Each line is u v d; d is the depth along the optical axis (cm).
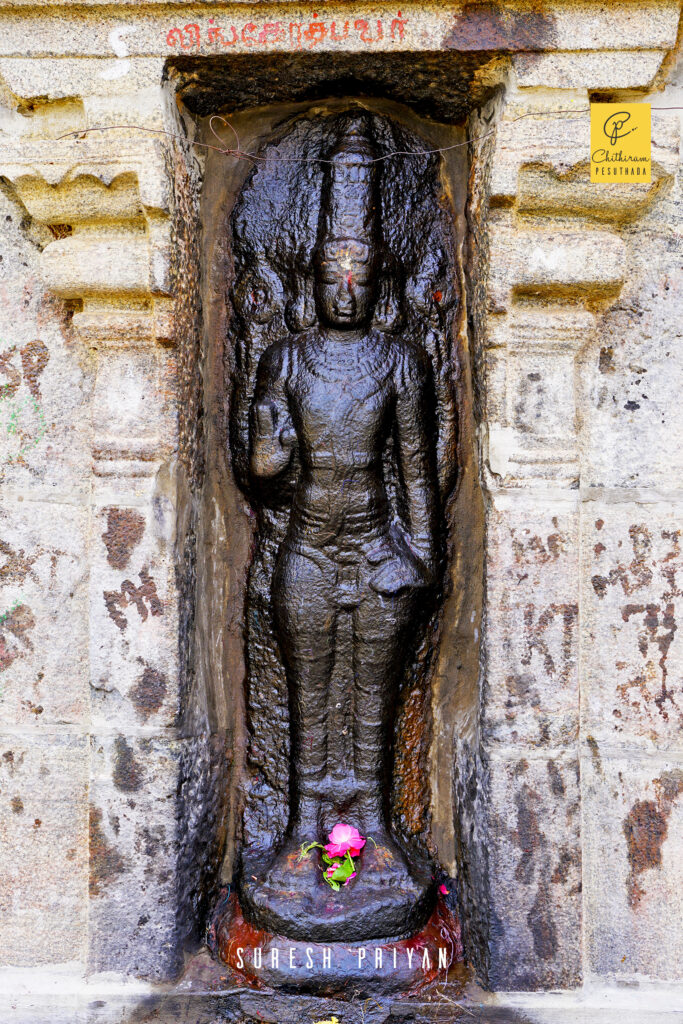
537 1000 172
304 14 167
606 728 178
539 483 172
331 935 177
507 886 171
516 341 172
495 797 171
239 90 184
